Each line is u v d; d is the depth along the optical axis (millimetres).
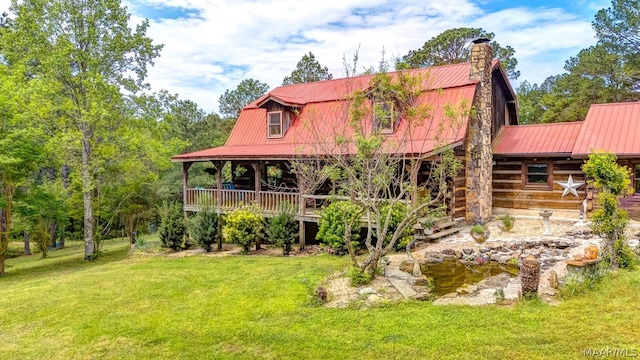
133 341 7164
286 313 7848
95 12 17625
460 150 15961
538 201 16938
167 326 7711
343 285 9062
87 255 18516
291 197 15250
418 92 9852
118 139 19062
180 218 16969
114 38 18016
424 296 8078
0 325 8352
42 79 16828
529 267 7367
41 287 11344
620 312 6566
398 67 10141
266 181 20281
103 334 7547
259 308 8258
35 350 7066
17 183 16859
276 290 9305
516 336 6008
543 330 6133
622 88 25078
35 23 16766
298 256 13633
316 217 14406
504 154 16969
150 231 29750
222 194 17406
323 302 8234
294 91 21547
